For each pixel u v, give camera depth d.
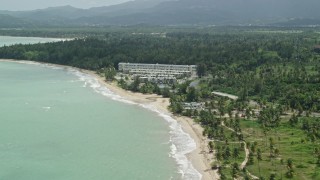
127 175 186.50
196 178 182.75
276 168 184.50
